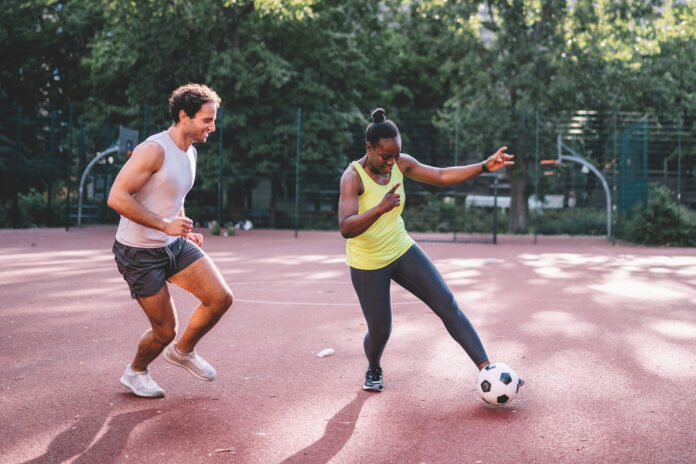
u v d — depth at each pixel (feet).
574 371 13.52
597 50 79.20
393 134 10.73
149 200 10.84
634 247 55.88
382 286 11.57
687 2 73.51
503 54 83.46
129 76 84.99
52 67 99.81
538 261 40.16
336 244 53.72
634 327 18.31
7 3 95.25
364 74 88.33
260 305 21.85
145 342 11.42
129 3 75.10
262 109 80.33
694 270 35.04
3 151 74.90
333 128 81.05
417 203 91.71
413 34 87.04
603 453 9.00
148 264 10.89
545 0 80.28
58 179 80.18
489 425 10.18
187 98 10.86
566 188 97.91
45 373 13.06
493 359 14.48
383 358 14.67
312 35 82.02
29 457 8.78
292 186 87.71
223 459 8.76
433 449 9.15
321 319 19.38
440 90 105.60
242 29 81.56
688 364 14.11
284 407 11.08
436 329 17.87
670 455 8.92
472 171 11.99
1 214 67.05
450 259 41.29
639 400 11.51
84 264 33.53
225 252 44.11
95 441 9.41
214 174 78.54
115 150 68.23
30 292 23.72
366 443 9.39
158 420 10.36
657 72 80.89
